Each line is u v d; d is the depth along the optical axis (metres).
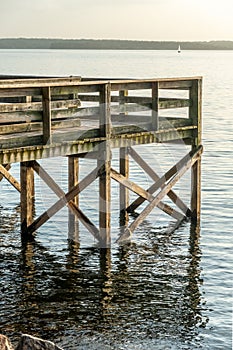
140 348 12.50
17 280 15.36
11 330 12.91
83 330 13.07
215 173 27.47
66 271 15.99
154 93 18.19
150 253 17.39
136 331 13.16
